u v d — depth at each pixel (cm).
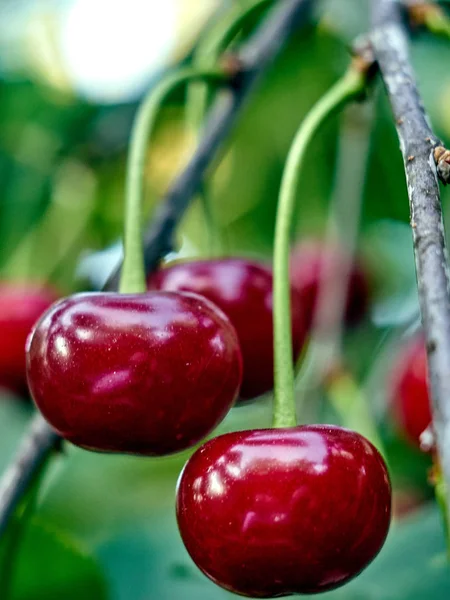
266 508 17
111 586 25
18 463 21
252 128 34
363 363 32
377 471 18
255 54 23
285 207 19
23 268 31
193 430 18
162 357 18
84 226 33
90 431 18
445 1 22
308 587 18
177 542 26
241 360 19
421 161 16
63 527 31
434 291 15
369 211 34
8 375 28
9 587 22
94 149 34
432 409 14
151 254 22
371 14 20
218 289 21
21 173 34
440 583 23
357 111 28
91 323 18
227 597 25
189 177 22
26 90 35
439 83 30
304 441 18
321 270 29
